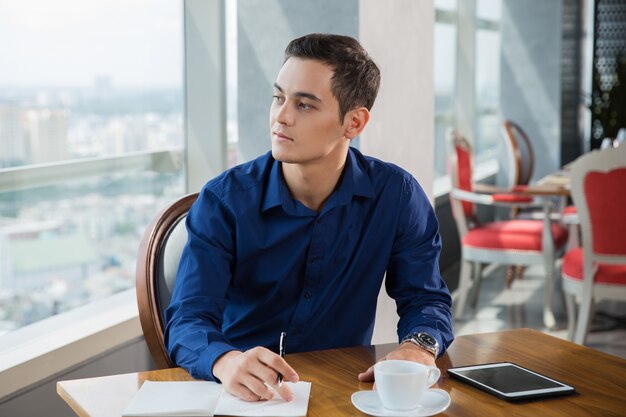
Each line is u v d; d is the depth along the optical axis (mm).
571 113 7938
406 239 1751
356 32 2666
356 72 1534
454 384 1333
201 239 1625
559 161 7516
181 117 3143
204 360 1346
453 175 4500
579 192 3510
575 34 7965
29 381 2160
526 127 7566
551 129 7492
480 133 7262
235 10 2889
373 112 2752
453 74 6578
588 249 3553
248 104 2895
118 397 1269
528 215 5820
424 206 1782
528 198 4539
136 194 2934
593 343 4074
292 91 1502
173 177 3129
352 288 1731
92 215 2729
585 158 3453
